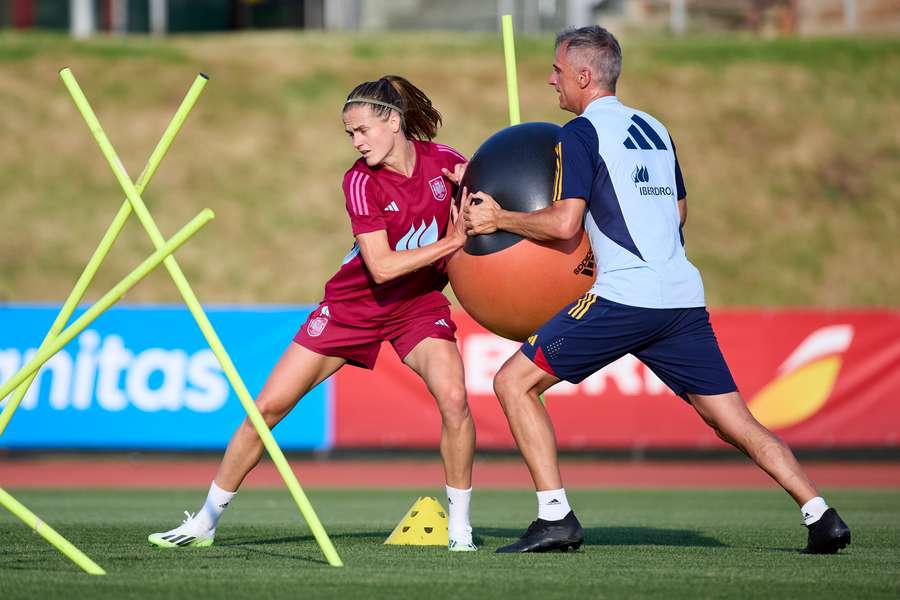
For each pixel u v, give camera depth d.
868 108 86.38
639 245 18.23
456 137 79.19
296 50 90.38
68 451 54.16
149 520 27.03
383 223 18.77
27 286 68.25
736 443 18.97
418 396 48.75
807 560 18.02
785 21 100.88
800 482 18.59
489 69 87.38
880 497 37.25
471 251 18.73
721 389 18.80
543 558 18.00
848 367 49.62
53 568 16.66
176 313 48.44
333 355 19.81
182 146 79.50
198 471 48.59
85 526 24.67
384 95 18.84
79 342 48.09
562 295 18.66
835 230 76.62
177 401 48.06
